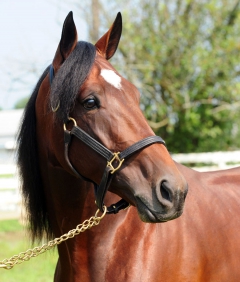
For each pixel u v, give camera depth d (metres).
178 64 12.34
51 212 2.68
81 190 2.53
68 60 2.36
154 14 12.37
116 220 2.54
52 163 2.54
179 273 2.54
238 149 13.37
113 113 2.29
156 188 2.16
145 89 12.42
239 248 2.74
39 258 6.65
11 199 8.95
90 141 2.31
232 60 11.90
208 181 2.94
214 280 2.65
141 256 2.48
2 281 5.64
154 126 12.28
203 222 2.69
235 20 12.30
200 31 12.34
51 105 2.39
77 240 2.54
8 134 26.86
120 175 2.29
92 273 2.52
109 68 2.41
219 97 12.66
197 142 13.09
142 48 12.34
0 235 7.93
